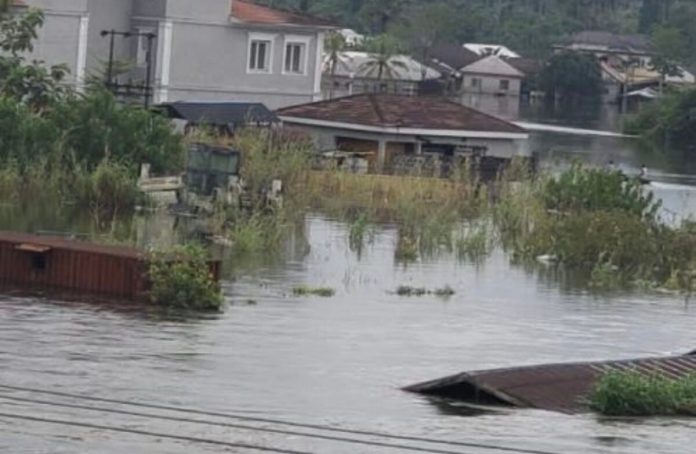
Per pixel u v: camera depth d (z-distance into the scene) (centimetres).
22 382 5375
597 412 5525
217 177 10575
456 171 12069
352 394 5647
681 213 12469
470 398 5662
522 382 5706
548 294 8588
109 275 7488
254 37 14638
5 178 10488
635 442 5066
